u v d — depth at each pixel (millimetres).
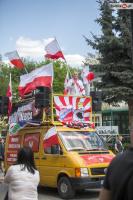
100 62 31484
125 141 34406
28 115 17547
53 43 20016
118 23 30969
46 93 16750
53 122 16266
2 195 14266
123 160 3307
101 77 31312
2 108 20625
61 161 15164
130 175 3234
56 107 16812
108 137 32625
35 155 16484
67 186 14773
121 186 3236
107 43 30266
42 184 16094
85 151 15312
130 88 29953
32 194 6145
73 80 20234
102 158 15008
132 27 11477
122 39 30156
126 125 51938
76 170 14492
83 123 16781
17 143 17875
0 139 22797
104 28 31094
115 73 29891
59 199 14945
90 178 14477
